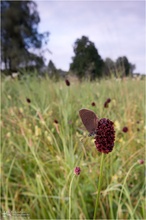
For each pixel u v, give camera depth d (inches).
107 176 9.8
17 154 12.1
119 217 8.1
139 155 11.3
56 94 19.1
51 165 11.5
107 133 4.4
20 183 11.0
